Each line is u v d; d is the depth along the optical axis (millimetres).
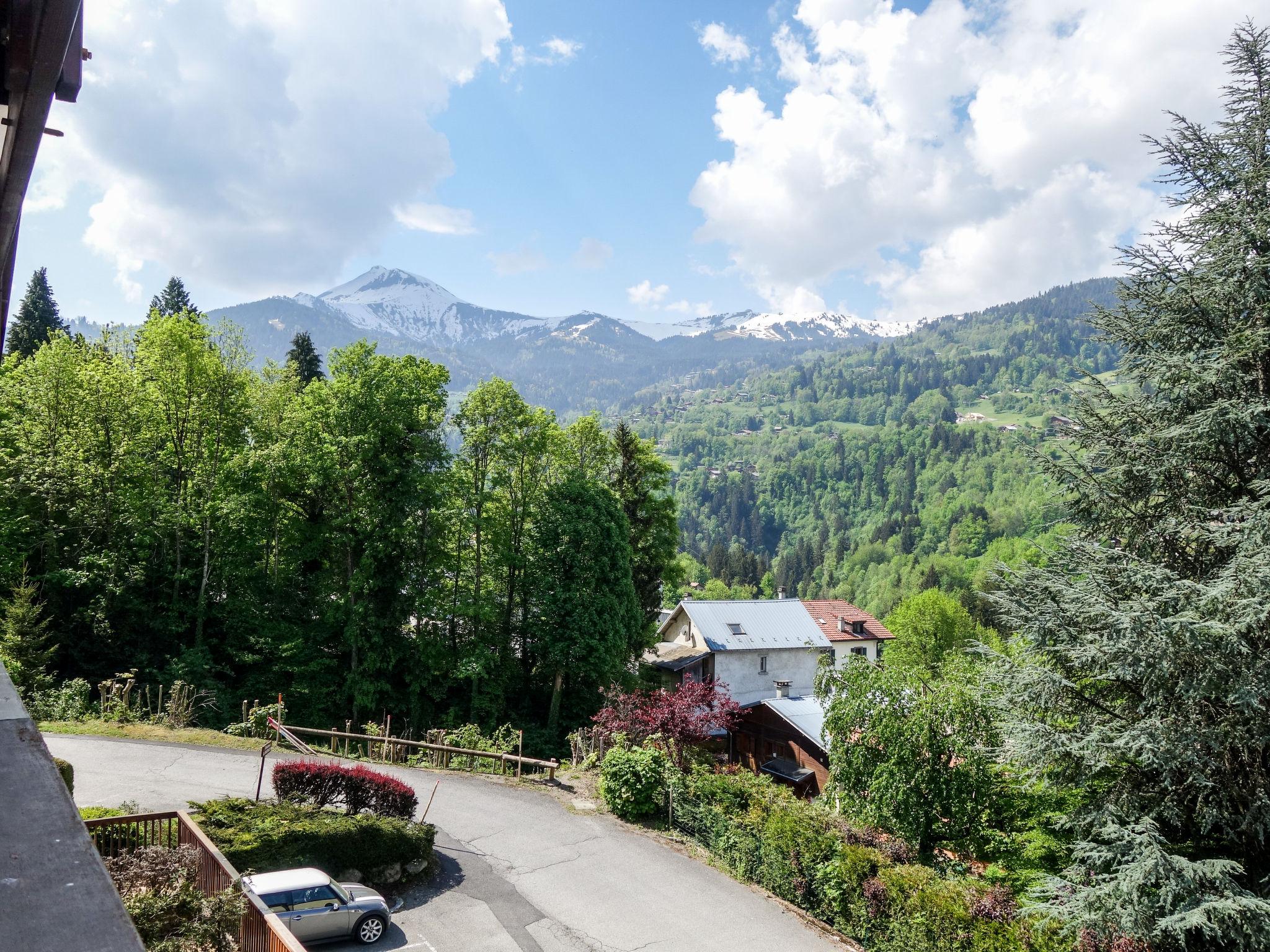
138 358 35188
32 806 2350
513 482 40000
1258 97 15000
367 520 33469
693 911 16094
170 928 8805
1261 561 11789
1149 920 11547
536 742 35875
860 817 18656
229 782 20062
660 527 45438
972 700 17531
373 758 25516
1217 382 13844
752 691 51969
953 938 13531
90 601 30578
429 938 14297
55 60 3037
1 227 4445
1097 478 15680
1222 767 12844
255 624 33281
